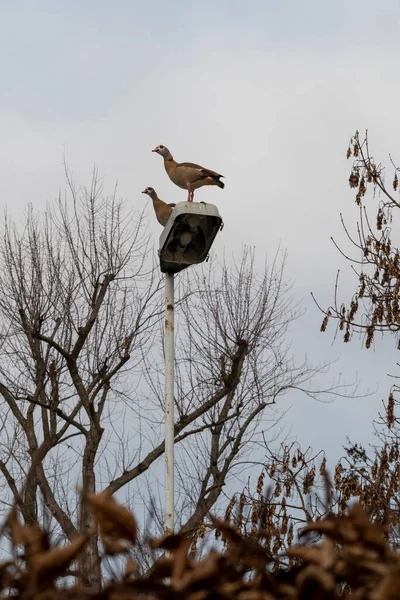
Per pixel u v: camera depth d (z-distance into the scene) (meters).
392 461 13.14
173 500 10.46
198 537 13.66
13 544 2.97
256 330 19.08
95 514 3.01
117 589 2.81
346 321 14.54
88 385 17.03
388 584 2.52
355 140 15.23
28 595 2.77
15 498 3.11
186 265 11.16
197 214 10.41
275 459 13.65
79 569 2.98
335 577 2.89
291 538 11.07
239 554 3.06
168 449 10.67
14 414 16.83
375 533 2.94
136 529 2.99
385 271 14.59
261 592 2.82
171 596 2.84
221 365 16.77
